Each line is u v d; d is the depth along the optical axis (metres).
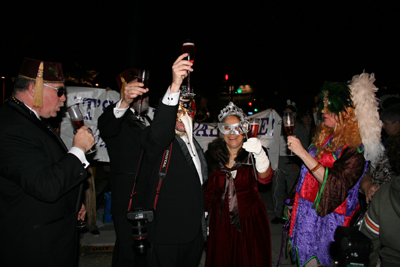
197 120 7.18
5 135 1.65
